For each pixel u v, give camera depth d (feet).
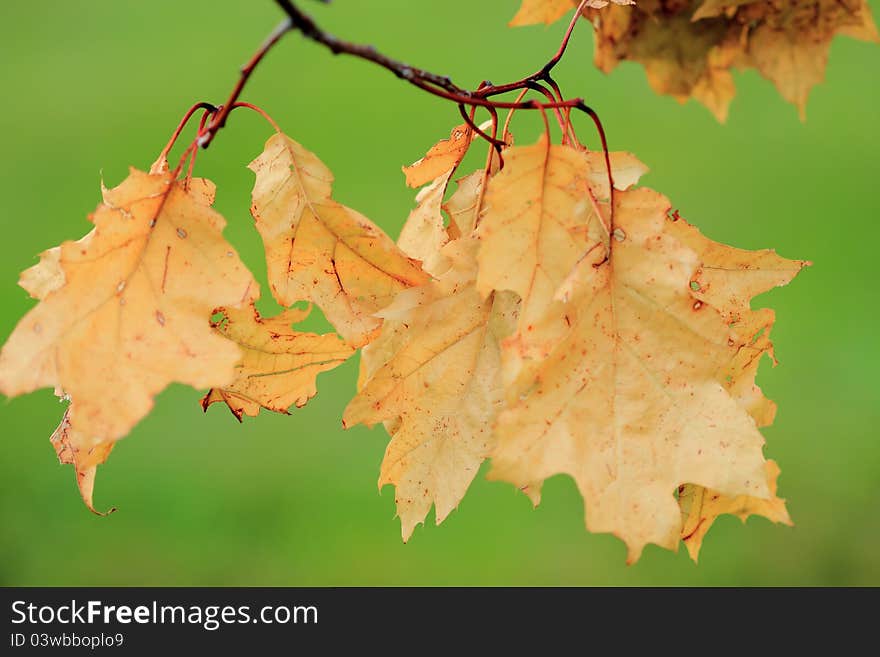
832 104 15.71
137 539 9.41
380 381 3.14
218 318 3.01
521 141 13.48
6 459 10.30
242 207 13.19
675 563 8.97
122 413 2.59
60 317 2.61
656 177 14.05
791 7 4.18
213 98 16.30
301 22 2.52
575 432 2.77
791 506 9.43
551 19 4.18
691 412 2.82
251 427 10.71
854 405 10.41
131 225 2.72
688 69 4.42
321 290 3.09
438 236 3.33
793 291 11.96
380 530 9.55
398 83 16.16
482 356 3.15
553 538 9.32
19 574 9.00
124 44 18.37
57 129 15.72
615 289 2.85
